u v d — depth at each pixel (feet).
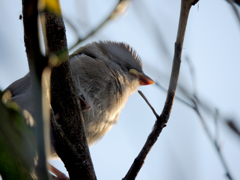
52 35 17.04
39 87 12.34
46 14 16.87
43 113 12.27
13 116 13.42
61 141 19.61
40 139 12.10
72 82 19.60
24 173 13.16
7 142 13.05
